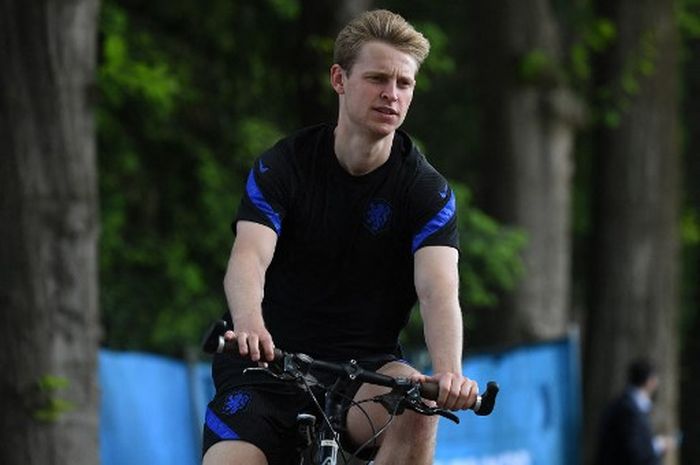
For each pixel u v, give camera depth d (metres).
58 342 28.00
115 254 44.50
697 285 72.12
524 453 32.47
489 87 44.38
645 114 47.12
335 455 13.30
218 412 13.95
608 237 47.34
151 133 44.50
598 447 36.81
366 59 13.58
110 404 28.09
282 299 14.16
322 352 14.20
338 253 13.99
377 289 14.18
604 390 47.12
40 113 28.12
